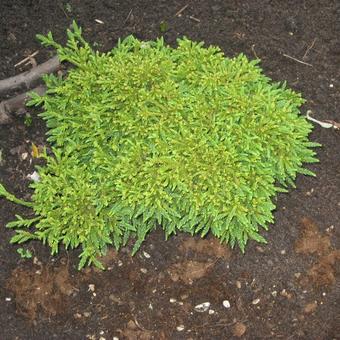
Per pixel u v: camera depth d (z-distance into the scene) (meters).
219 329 1.24
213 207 1.13
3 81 1.35
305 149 1.22
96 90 1.22
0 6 1.45
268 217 1.17
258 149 1.16
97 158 1.16
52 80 1.28
